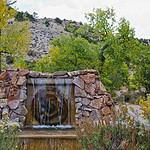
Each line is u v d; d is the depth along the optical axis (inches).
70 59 668.7
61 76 456.8
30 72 454.9
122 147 207.5
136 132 213.9
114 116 223.8
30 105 448.5
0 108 431.2
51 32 2000.5
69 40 697.6
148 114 276.4
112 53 778.8
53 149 345.1
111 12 844.6
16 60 760.3
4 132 223.0
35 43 1723.7
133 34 832.3
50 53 738.2
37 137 345.1
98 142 210.7
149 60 877.8
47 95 452.4
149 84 872.3
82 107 441.7
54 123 446.3
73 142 344.8
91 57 686.5
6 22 708.7
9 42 736.3
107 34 831.1
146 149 207.5
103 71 745.0
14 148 225.0
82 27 895.7
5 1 703.1
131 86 850.8
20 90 442.6
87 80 453.4
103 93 450.6
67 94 453.7
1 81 447.2
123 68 797.2
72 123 443.8
